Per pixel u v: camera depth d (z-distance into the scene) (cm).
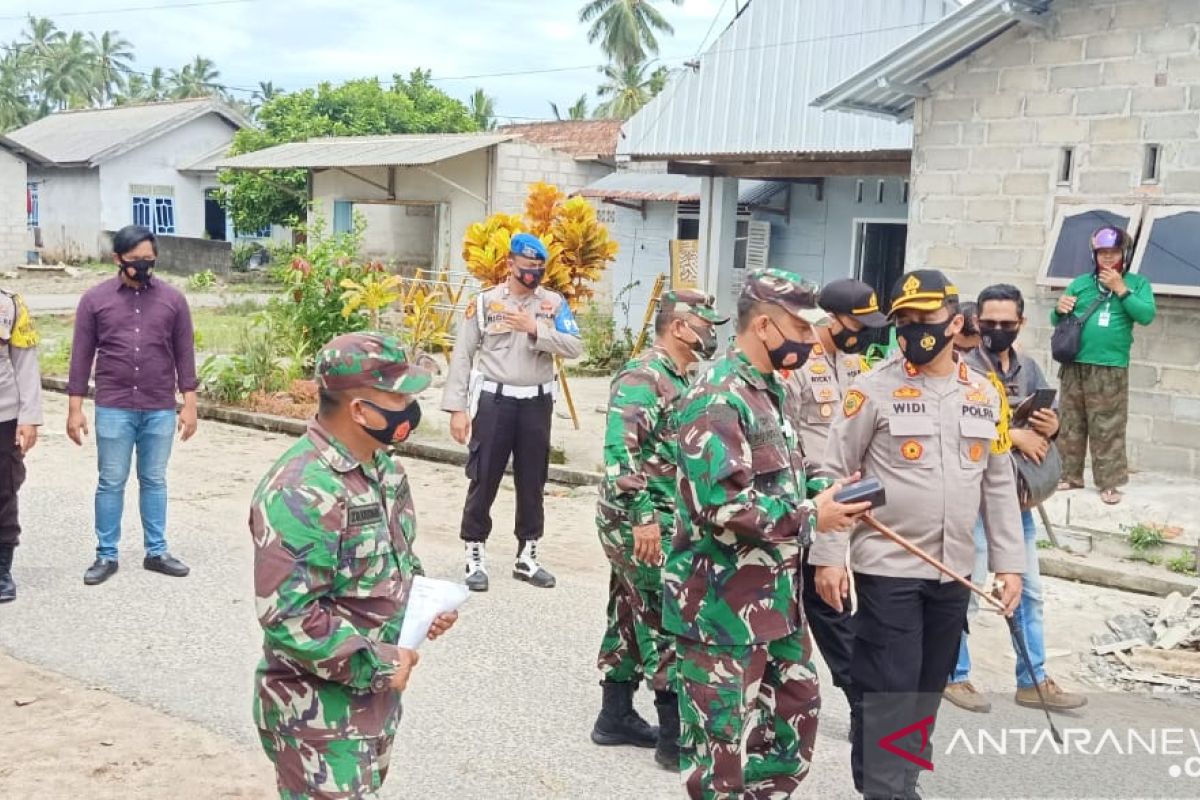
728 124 1597
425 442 1135
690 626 363
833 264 1630
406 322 1634
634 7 5100
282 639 278
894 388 404
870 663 405
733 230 1581
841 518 357
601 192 1888
